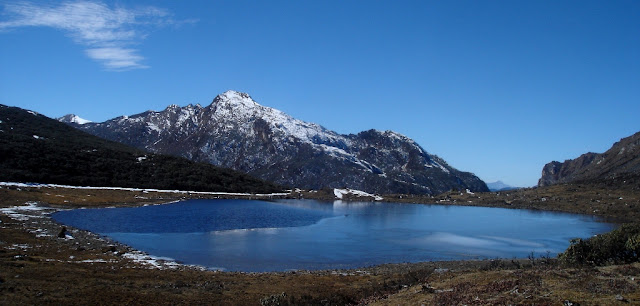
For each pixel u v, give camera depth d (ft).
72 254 174.91
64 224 280.31
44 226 249.14
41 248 180.34
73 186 519.60
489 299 80.28
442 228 357.41
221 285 133.28
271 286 136.05
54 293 102.78
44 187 465.88
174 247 231.09
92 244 209.46
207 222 349.00
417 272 139.54
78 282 117.19
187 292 118.93
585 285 82.07
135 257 188.44
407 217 461.37
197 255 211.20
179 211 422.82
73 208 382.42
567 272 95.55
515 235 314.35
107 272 138.82
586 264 117.19
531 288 83.15
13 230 219.41
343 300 105.29
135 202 470.39
